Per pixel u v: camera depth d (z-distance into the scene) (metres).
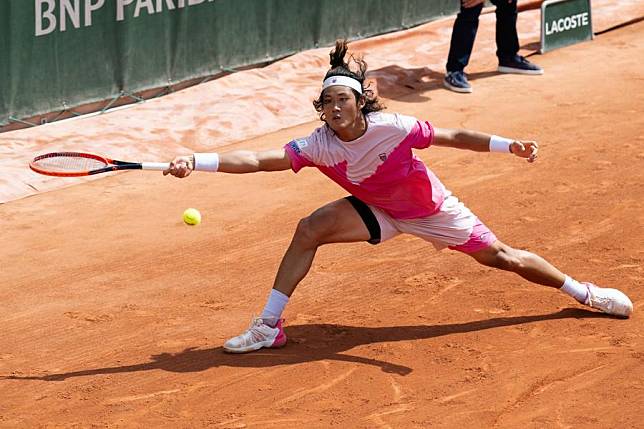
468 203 22.77
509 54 33.16
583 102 30.38
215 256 20.28
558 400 14.14
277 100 29.94
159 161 26.20
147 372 15.34
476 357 15.50
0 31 26.92
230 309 17.72
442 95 31.34
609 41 36.88
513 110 29.80
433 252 19.94
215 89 30.44
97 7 28.80
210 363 15.55
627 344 15.77
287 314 17.38
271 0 33.28
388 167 14.75
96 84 29.34
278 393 14.54
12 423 13.94
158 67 30.75
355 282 18.67
